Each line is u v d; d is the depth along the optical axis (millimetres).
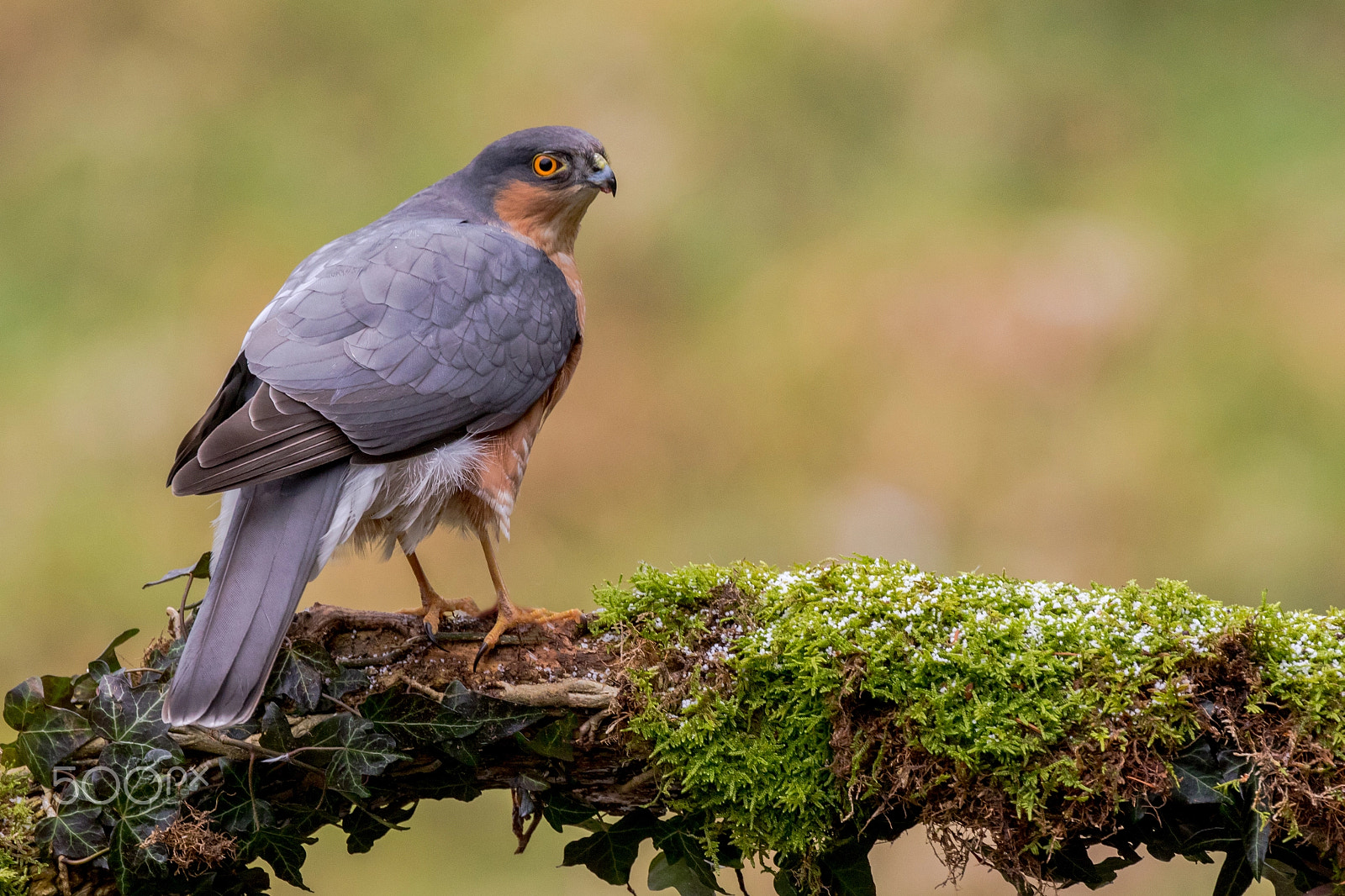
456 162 14945
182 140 14938
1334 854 4379
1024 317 13039
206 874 4758
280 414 5250
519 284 6141
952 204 14609
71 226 14414
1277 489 11992
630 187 14625
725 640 4777
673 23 15469
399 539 5809
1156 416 12516
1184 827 4531
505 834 9820
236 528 5094
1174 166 14703
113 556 11711
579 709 4762
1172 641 4465
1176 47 15586
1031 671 4449
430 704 4777
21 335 13445
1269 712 4391
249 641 4672
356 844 5086
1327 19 15469
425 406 5602
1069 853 4672
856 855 4855
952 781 4512
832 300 13539
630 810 4977
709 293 14102
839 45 15469
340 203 14703
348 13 15617
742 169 14938
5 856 4535
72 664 11219
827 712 4609
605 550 12125
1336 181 14148
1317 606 11453
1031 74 15484
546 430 12797
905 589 4738
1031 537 11945
